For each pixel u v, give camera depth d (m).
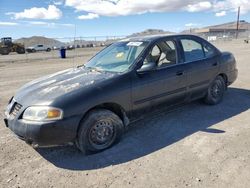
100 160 3.83
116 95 4.10
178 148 4.05
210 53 5.81
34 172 3.60
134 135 4.59
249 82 8.48
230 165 3.51
